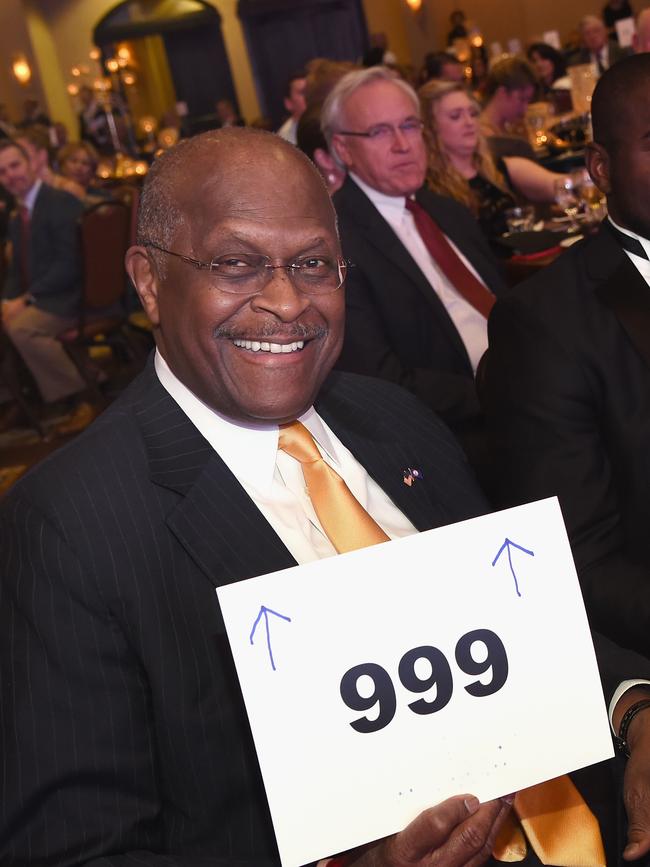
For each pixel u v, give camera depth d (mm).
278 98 17312
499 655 1031
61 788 1022
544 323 1686
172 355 1187
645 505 1661
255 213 1092
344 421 1360
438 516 1361
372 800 974
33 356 5402
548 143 5809
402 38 16906
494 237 3893
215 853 1090
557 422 1661
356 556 1001
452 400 2615
